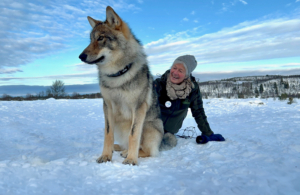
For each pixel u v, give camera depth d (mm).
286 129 5012
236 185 2100
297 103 13859
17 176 2322
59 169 2588
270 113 9125
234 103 14539
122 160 3322
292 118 7203
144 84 3309
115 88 3201
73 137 5348
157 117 3725
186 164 2906
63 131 6234
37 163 2863
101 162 3043
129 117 3443
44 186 2086
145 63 3492
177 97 4223
